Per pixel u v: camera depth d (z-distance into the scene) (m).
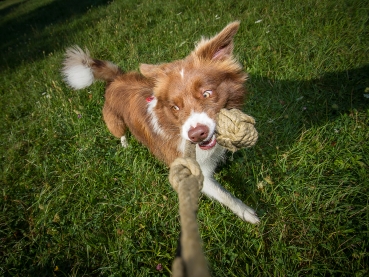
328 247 0.40
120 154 0.67
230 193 0.50
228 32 0.47
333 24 0.83
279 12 0.97
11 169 0.69
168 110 0.47
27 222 0.57
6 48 1.85
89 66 0.69
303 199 0.47
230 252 0.43
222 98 0.45
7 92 1.13
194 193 0.19
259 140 0.59
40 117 0.83
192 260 0.11
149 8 1.37
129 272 0.45
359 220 0.41
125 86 0.64
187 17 1.16
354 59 0.71
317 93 0.64
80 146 0.71
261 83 0.72
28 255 0.51
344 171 0.48
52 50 1.39
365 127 0.53
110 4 1.79
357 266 0.37
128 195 0.57
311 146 0.54
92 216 0.55
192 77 0.44
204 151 0.49
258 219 0.47
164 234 0.49
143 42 1.05
